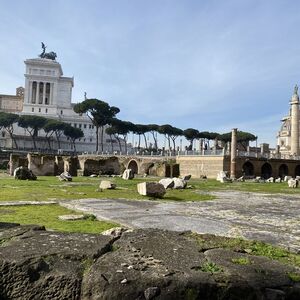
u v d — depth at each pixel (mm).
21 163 41719
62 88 157250
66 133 122812
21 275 3900
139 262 4137
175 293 3695
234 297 3791
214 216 12070
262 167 70625
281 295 3910
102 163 46500
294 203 18297
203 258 4434
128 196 18406
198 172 67688
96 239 4824
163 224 9906
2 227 5492
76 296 3795
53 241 4637
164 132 109688
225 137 104000
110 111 107875
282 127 126125
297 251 7109
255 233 9172
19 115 126938
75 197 17203
